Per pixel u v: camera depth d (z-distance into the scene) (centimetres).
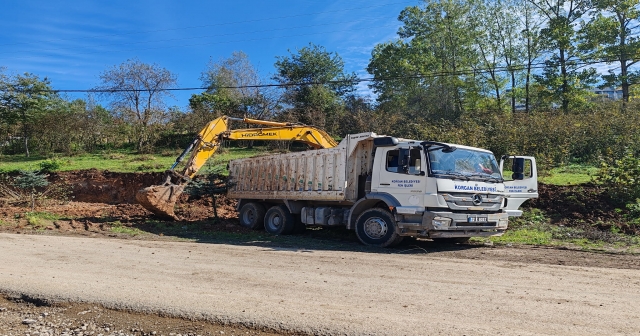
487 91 3547
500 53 3478
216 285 668
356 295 610
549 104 3216
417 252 995
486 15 3441
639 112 2180
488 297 598
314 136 1588
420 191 1003
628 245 1044
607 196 1413
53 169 2455
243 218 1499
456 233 1012
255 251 998
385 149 1082
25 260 871
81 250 998
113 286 662
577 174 1759
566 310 536
